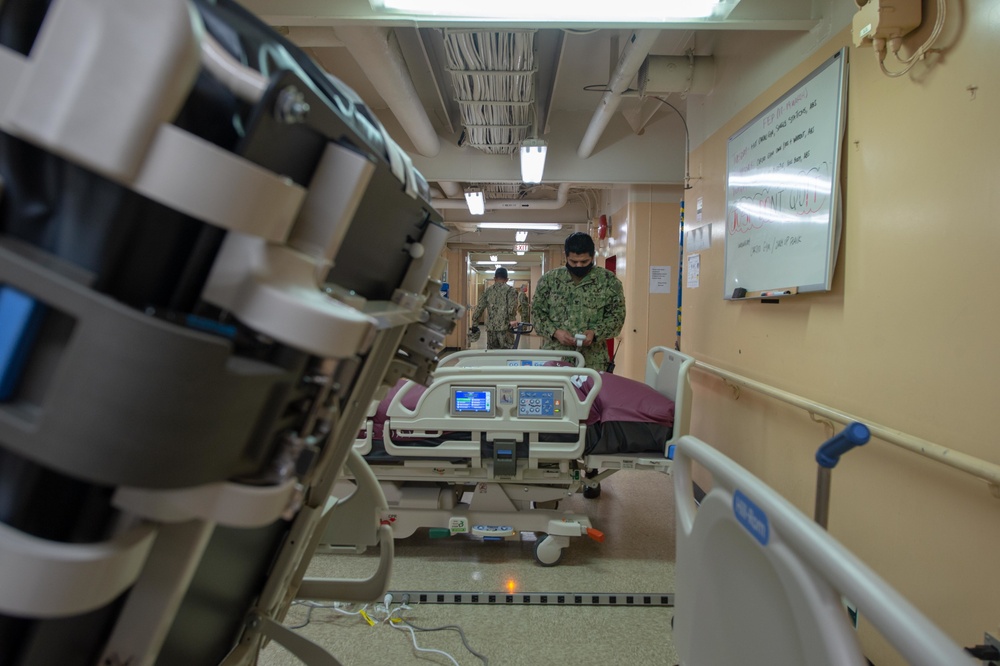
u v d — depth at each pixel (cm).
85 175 34
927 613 135
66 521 36
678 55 319
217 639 76
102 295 31
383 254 76
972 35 121
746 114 255
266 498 39
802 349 198
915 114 140
